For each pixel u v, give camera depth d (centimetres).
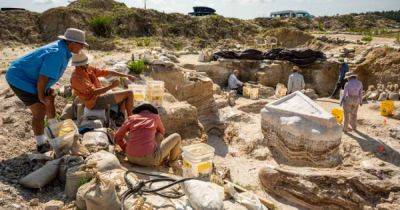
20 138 609
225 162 821
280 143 850
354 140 920
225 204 484
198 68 1605
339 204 630
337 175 653
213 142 948
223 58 1700
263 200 591
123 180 473
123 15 2897
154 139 556
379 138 941
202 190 430
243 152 878
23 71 512
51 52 507
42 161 520
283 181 671
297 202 650
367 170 700
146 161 546
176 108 829
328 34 3512
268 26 3972
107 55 1769
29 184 460
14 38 2338
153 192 450
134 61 1063
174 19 3162
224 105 1169
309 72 1673
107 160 500
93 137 567
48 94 555
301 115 826
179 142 588
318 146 789
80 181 452
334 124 794
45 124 607
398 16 5434
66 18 2561
